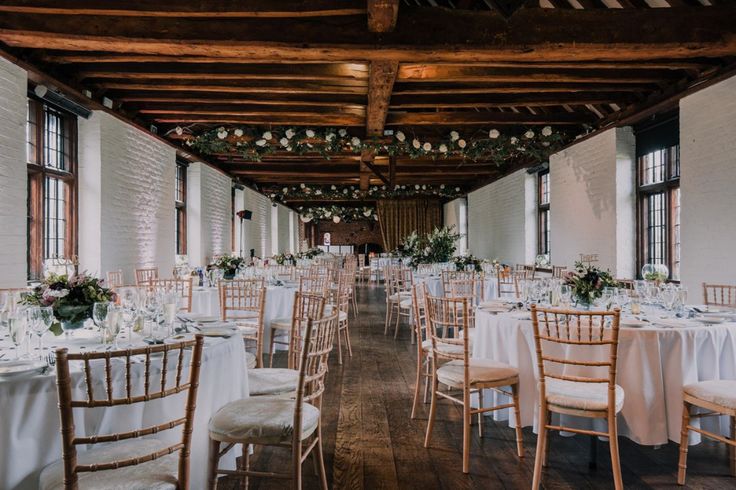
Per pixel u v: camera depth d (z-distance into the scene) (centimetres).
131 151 660
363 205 2036
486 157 868
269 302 568
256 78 541
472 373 297
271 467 290
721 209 498
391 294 846
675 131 604
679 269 581
